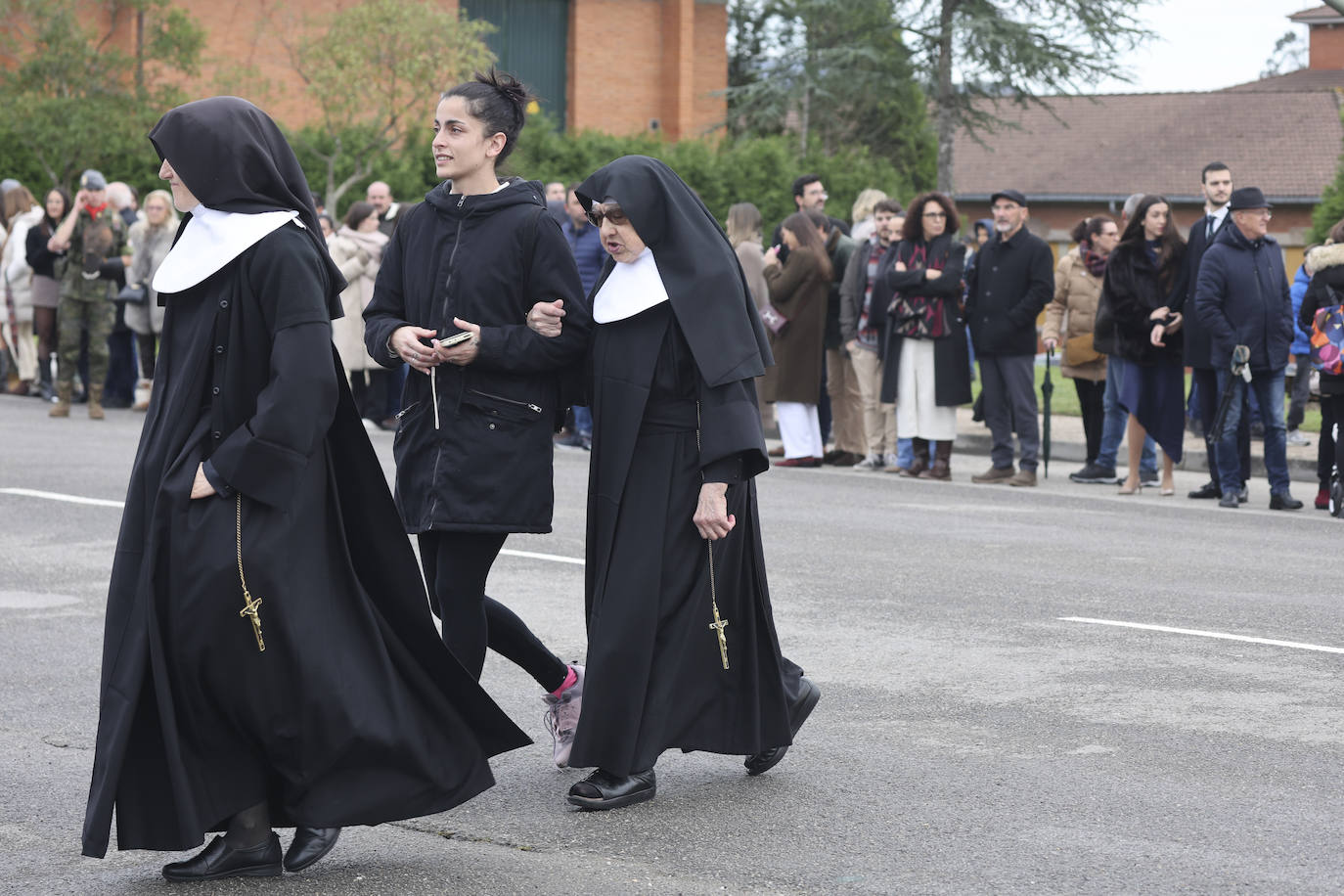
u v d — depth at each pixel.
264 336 4.57
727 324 5.30
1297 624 8.25
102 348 17.58
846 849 4.97
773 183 40.50
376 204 17.38
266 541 4.46
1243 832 5.13
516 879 4.70
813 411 15.10
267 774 4.62
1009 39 41.88
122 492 12.44
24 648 7.63
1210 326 12.75
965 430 17.53
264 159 4.60
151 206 18.22
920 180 54.53
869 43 45.38
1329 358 12.30
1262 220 12.73
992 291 14.04
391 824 5.23
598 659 5.30
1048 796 5.50
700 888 4.64
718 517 5.27
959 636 7.90
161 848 4.43
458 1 49.91
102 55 38.59
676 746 5.38
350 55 38.59
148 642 4.42
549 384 5.56
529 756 6.03
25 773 5.75
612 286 5.41
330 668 4.53
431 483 5.47
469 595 5.54
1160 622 8.26
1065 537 11.09
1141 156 54.78
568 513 11.77
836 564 9.85
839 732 6.29
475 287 5.46
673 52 52.50
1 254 19.95
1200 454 16.05
